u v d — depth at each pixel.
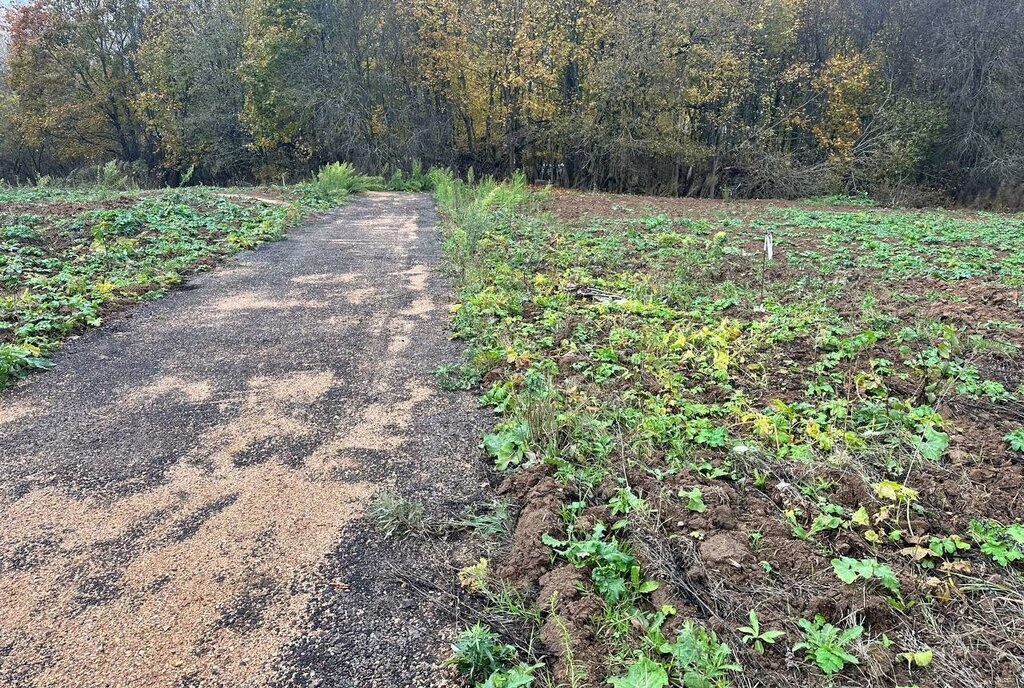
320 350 5.43
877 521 3.10
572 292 6.98
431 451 3.89
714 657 2.33
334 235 10.84
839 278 7.89
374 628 2.64
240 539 3.13
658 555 2.88
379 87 23.41
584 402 4.23
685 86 21.50
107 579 2.87
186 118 25.69
